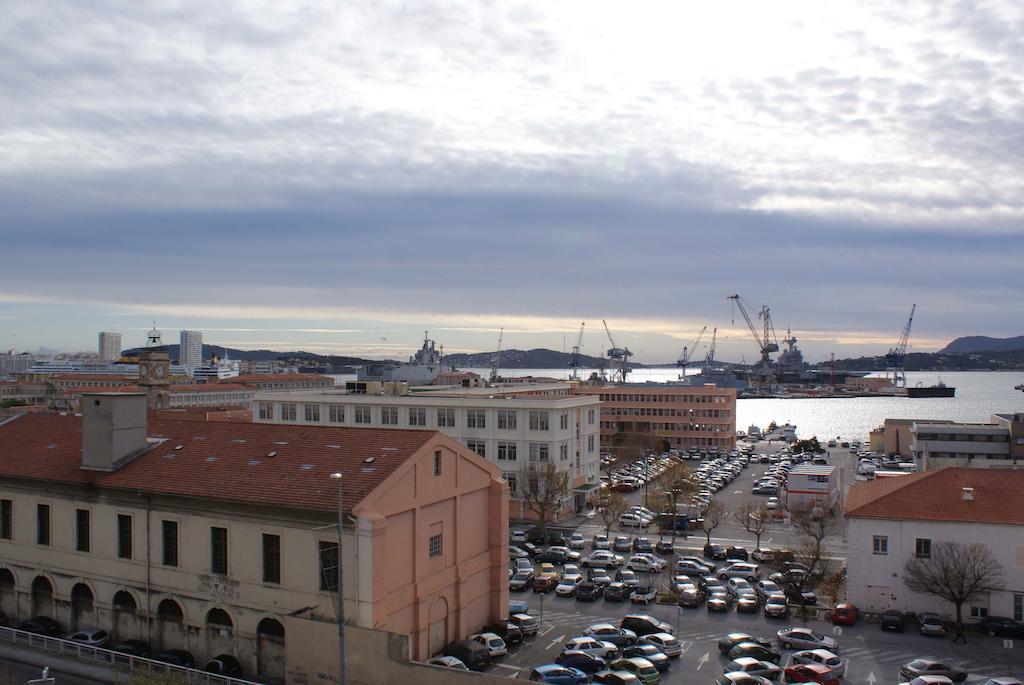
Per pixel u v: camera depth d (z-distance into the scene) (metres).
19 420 76.38
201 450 63.41
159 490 58.09
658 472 149.50
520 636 64.19
